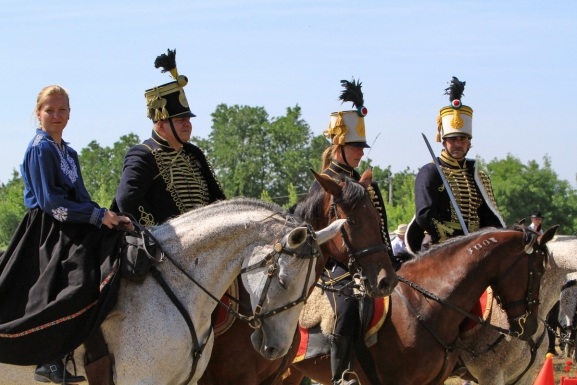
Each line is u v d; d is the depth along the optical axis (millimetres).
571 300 8047
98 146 74625
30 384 5109
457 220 7711
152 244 5102
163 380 4984
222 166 65438
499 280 6602
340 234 5848
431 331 6414
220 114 68312
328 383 6637
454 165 7992
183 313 5039
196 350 5094
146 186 6074
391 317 6516
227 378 5895
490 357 6973
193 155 6535
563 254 7312
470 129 8008
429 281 6668
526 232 6598
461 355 7090
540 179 56156
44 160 5020
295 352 6250
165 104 6219
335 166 7051
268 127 65438
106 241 5090
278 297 4848
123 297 5027
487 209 8016
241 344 5820
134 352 4926
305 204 6227
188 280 5125
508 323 6699
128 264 5016
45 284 4887
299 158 62938
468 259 6609
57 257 4965
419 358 6391
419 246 7898
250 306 5586
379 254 5746
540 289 7242
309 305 6645
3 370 5090
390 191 46281
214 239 5125
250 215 5145
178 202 6203
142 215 5969
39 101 5262
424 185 7656
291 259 4832
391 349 6473
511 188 54844
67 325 4812
